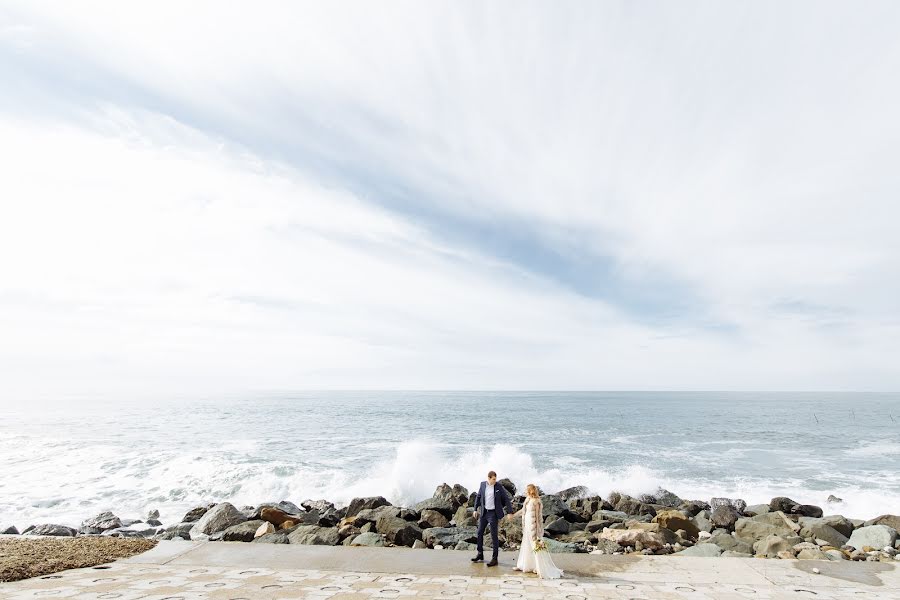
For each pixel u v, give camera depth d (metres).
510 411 84.50
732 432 49.00
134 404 111.88
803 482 24.38
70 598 6.50
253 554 9.32
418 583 7.74
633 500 17.70
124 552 9.21
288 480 22.69
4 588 6.91
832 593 7.53
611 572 8.56
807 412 86.06
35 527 13.69
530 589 7.51
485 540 11.94
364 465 26.88
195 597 6.74
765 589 7.70
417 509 17.30
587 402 125.94
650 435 45.88
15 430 47.53
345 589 7.32
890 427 56.09
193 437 41.25
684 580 8.13
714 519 15.61
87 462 26.92
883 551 11.73
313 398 160.75
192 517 16.23
